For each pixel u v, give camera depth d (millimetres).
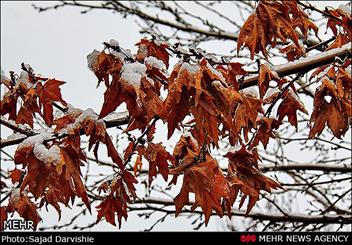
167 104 2809
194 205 2939
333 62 3100
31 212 3166
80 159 2959
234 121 3020
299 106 3203
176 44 3014
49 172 2936
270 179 3088
